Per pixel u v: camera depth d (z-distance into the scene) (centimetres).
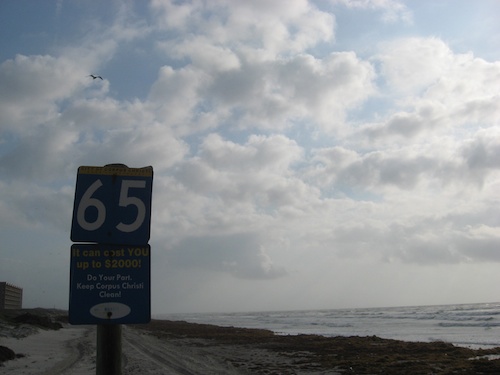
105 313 438
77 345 3309
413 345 3356
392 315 11519
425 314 10731
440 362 2395
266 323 9931
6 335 3722
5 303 9331
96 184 456
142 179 464
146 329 7175
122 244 451
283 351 3275
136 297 446
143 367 2058
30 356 2480
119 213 455
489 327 5841
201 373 1952
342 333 5750
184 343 4144
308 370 2244
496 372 1980
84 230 446
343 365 2375
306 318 12544
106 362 435
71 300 436
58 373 1831
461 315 9338
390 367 2275
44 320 5719
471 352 2828
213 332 6103
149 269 453
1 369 1962
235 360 2677
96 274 443
